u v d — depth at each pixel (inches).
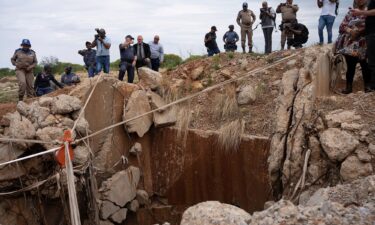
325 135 368.5
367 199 247.9
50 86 566.6
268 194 437.4
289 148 398.0
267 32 610.5
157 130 502.0
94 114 464.4
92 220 427.8
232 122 473.4
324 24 553.3
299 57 522.0
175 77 557.9
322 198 265.3
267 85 511.8
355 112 386.3
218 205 240.1
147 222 494.0
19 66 524.4
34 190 419.2
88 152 425.4
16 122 410.6
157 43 621.6
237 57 574.2
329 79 466.0
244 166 454.6
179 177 491.5
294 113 411.2
